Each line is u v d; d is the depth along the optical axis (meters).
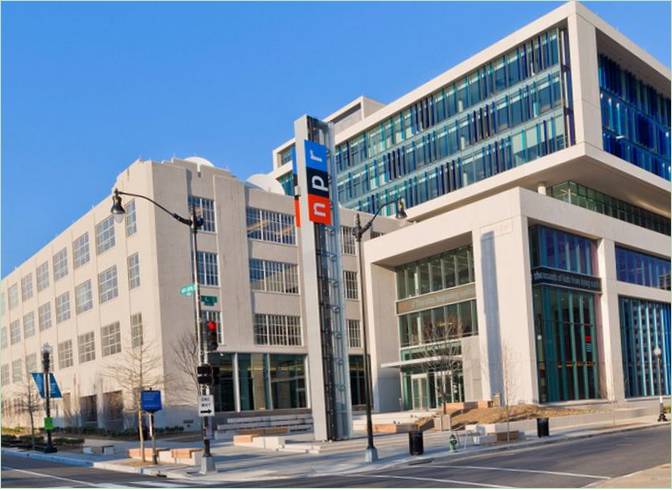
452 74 61.28
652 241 57.22
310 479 21.25
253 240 53.66
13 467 31.02
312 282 34.97
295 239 57.03
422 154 64.62
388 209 67.62
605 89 55.88
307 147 35.81
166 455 29.61
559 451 24.80
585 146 50.69
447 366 47.84
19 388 74.94
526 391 43.72
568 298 48.19
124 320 51.41
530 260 46.72
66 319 63.94
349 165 73.38
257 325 52.50
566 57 53.25
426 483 17.77
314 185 35.66
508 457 24.05
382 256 56.38
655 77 60.81
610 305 50.66
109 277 54.59
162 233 48.06
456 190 60.19
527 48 56.03
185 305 48.31
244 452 32.28
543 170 53.12
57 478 24.86
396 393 56.88
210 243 50.47
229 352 49.75
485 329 46.78
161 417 46.28
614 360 49.75
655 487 13.80
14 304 78.62
